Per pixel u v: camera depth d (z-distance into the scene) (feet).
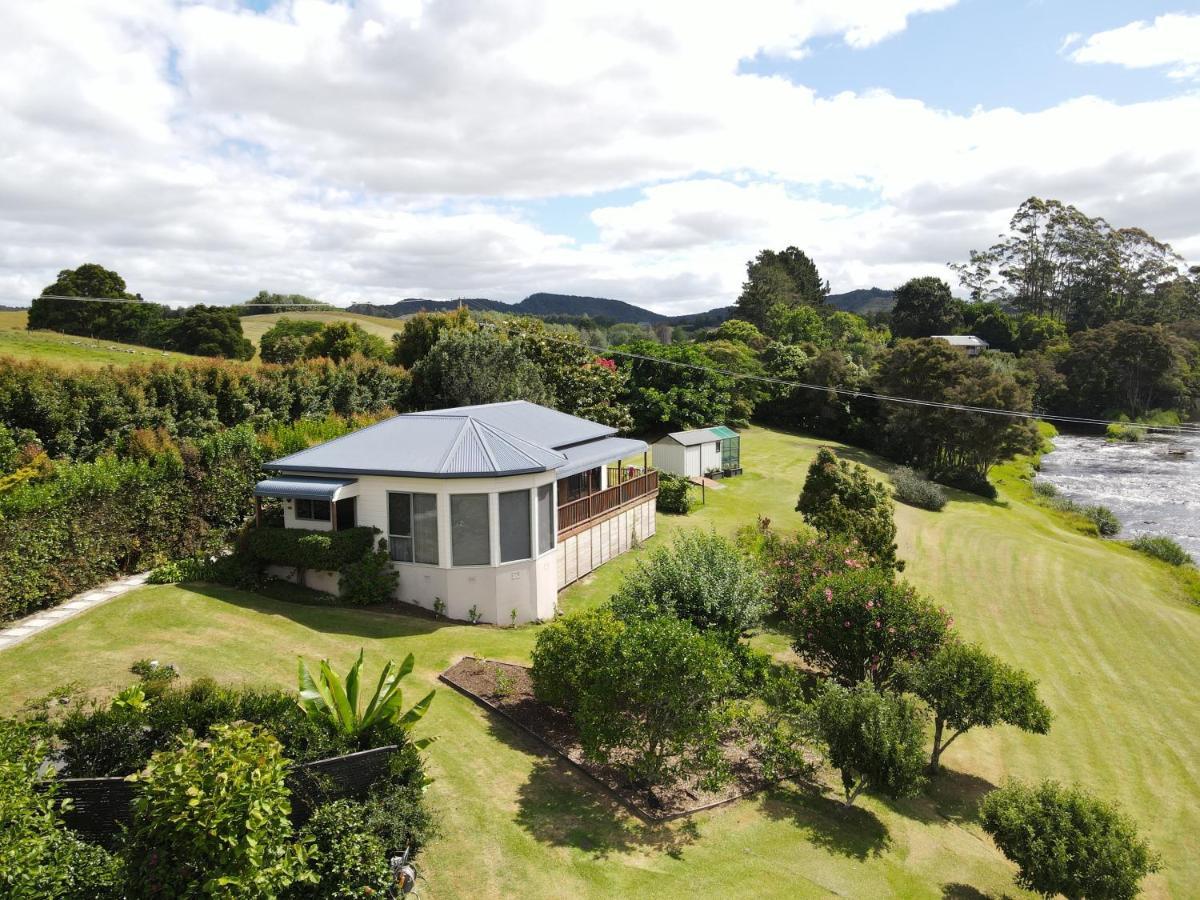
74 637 51.37
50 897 24.06
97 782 29.84
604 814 39.27
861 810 45.70
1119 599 101.81
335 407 108.99
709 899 33.94
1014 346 346.33
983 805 42.42
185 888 24.90
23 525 55.06
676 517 114.11
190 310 199.93
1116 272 386.73
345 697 36.40
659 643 40.29
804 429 219.00
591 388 144.46
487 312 177.27
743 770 46.70
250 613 59.88
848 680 59.06
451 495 64.49
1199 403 258.37
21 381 69.36
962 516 141.59
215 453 74.33
